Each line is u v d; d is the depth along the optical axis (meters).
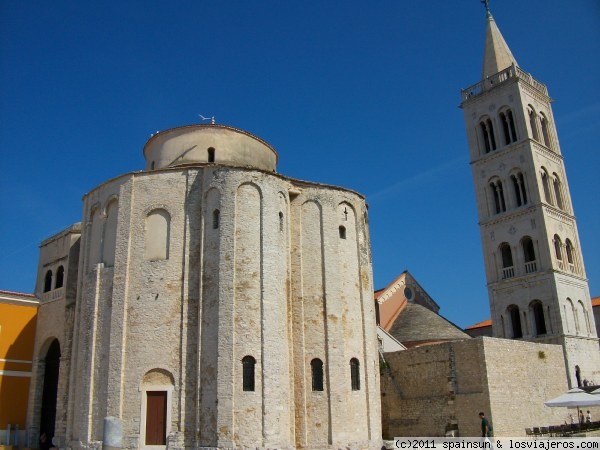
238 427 32.59
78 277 40.81
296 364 37.38
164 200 38.16
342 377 37.75
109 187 39.94
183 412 33.97
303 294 38.91
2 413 45.72
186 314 35.69
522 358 44.16
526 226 63.44
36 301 49.66
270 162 46.84
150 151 45.47
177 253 36.97
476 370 41.25
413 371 45.41
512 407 41.62
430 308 74.06
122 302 36.44
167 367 34.84
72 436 36.91
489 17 76.25
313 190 41.34
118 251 37.62
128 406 34.47
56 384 47.28
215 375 33.62
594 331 62.41
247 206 36.91
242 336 34.19
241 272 35.44
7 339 47.38
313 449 35.78
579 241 66.50
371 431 38.38
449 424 42.09
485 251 66.50
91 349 36.56
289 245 39.53
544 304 60.03
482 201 68.31
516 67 69.25
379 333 56.78
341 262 40.50
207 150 42.81
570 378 56.62
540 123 69.69
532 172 64.19
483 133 71.00
